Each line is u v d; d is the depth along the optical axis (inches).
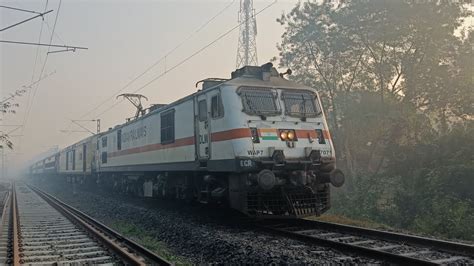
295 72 1085.8
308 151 496.7
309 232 454.9
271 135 486.3
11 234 519.5
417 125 905.5
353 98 1007.0
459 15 879.1
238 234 452.8
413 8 876.6
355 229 446.3
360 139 1002.1
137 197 957.2
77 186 1708.9
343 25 975.0
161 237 492.7
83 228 561.9
